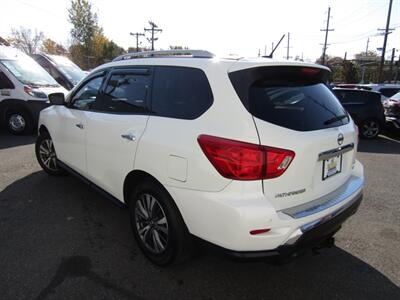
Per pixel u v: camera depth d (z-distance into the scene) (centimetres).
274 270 304
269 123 233
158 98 290
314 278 295
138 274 290
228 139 229
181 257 279
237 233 227
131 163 300
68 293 264
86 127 369
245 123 229
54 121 447
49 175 518
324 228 254
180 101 271
